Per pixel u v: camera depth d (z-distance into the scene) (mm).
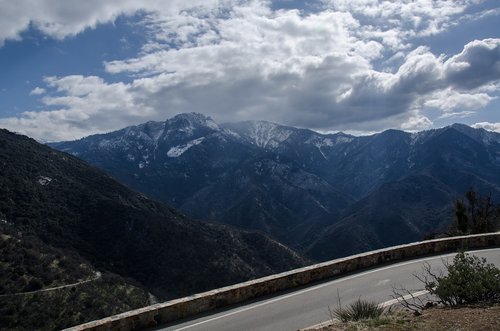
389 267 16641
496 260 16922
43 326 56750
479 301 9828
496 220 32719
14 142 148000
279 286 14047
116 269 103438
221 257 121625
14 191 118438
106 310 66812
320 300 12688
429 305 10539
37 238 101875
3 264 70500
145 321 10766
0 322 55250
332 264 15797
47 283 70875
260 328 10523
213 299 12297
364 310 10008
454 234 31812
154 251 112875
